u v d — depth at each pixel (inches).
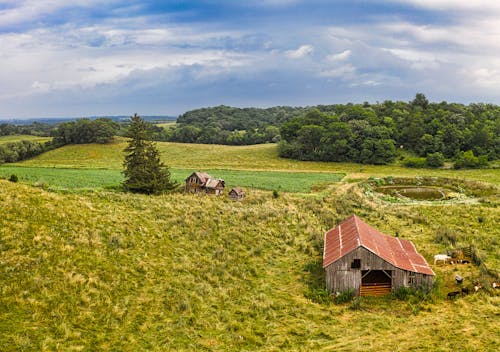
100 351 912.9
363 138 5634.8
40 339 903.1
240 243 1779.0
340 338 1062.4
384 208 2812.5
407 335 1070.4
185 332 1032.8
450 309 1236.5
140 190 2669.8
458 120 6131.9
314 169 4992.6
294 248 1818.4
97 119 7332.7
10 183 1728.6
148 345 961.5
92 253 1337.4
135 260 1384.1
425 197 3422.7
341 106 7736.2
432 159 5068.9
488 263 1620.3
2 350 844.0
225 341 1023.6
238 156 5920.3
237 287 1358.3
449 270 1560.0
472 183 3858.3
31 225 1379.2
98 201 1943.9
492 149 5398.6
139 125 2748.5
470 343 1003.3
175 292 1236.5
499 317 1159.0
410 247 1617.9
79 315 1019.3
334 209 2726.4
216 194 3068.4
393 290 1344.7
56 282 1121.4
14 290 1045.8
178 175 4170.8
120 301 1130.7
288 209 2536.9
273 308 1239.5
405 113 6786.4
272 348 1000.9
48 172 3868.1
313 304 1282.0
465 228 2175.2
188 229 1806.1
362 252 1338.6
